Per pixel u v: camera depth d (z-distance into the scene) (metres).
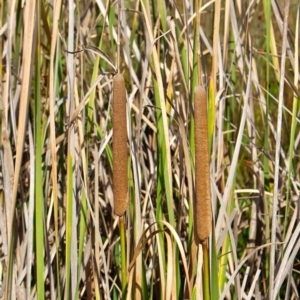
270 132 2.65
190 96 2.03
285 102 2.88
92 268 2.20
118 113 1.87
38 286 1.99
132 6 2.72
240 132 2.04
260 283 2.36
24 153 2.32
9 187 2.07
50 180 2.25
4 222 2.12
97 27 2.53
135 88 2.19
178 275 2.06
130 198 2.12
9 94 2.14
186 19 2.03
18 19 2.20
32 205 2.01
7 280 1.99
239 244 2.53
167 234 1.97
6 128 2.05
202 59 2.13
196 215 1.85
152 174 2.27
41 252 1.98
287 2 1.95
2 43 2.32
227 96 2.30
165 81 2.21
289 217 2.48
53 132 1.97
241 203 2.56
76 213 2.10
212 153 2.05
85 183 2.07
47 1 2.32
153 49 2.01
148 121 2.24
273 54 2.26
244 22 2.29
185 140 1.98
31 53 1.90
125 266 1.97
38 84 1.93
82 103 1.99
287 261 2.11
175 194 2.29
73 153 2.02
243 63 2.24
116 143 1.88
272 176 2.44
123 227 1.94
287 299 2.09
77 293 2.04
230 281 2.03
